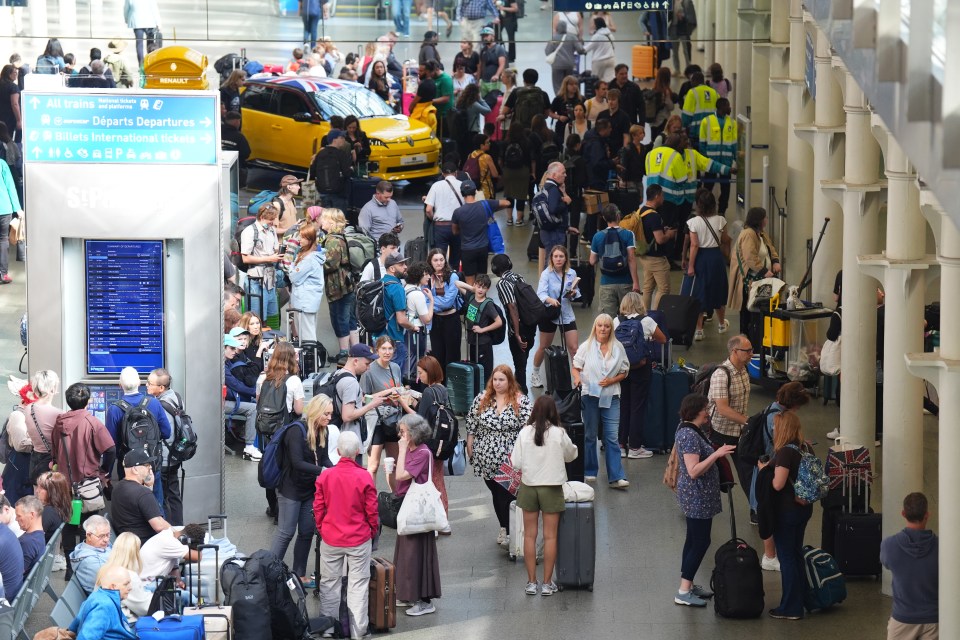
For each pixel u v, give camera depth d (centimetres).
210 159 2591
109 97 2569
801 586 2270
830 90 3200
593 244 3472
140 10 4725
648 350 2953
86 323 2641
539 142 4812
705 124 4447
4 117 4866
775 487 2217
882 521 2409
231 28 4781
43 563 2195
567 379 2950
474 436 2523
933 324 3141
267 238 3459
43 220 2595
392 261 3184
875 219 2703
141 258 2622
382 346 2698
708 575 2452
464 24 4969
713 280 3656
